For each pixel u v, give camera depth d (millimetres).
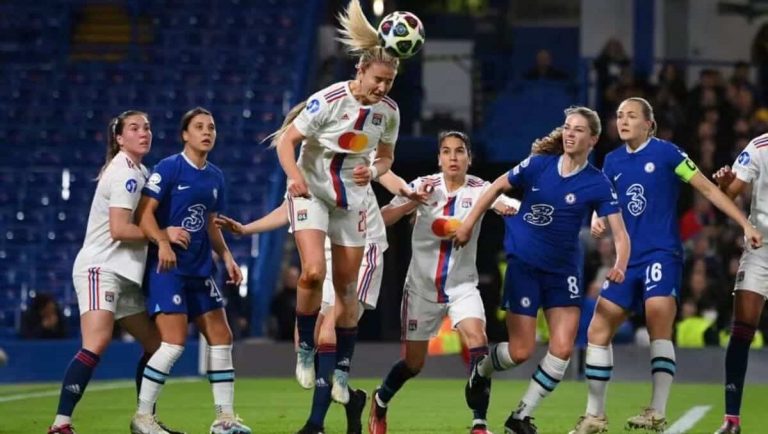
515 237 35062
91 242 35250
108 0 101312
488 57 97562
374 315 89812
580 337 68875
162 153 92125
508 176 34781
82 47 99500
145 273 35531
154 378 35000
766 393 58719
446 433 38875
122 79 96938
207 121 35250
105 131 93562
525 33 106312
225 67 97562
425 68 104438
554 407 49156
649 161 36844
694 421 43469
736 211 35812
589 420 35969
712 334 68562
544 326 70062
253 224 36844
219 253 36562
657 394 36938
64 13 100688
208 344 35688
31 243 87125
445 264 36188
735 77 88312
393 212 36969
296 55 98000
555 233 34594
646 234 36781
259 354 69812
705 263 72250
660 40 103188
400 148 89438
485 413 35250
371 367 69438
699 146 84812
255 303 76875
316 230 32844
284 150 32250
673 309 36719
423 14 107375
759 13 102438
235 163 90938
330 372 33250
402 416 44969
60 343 68750
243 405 49781
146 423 35125
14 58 98562
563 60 105812
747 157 37000
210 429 38031
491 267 90562
